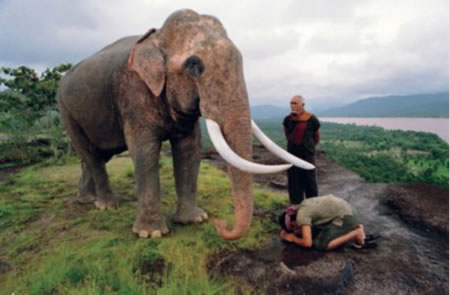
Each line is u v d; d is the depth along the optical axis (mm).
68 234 3820
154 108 3424
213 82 2873
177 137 3768
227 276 2783
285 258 3004
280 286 2613
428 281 2748
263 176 6934
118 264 2961
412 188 5234
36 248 3541
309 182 4270
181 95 3137
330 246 3096
